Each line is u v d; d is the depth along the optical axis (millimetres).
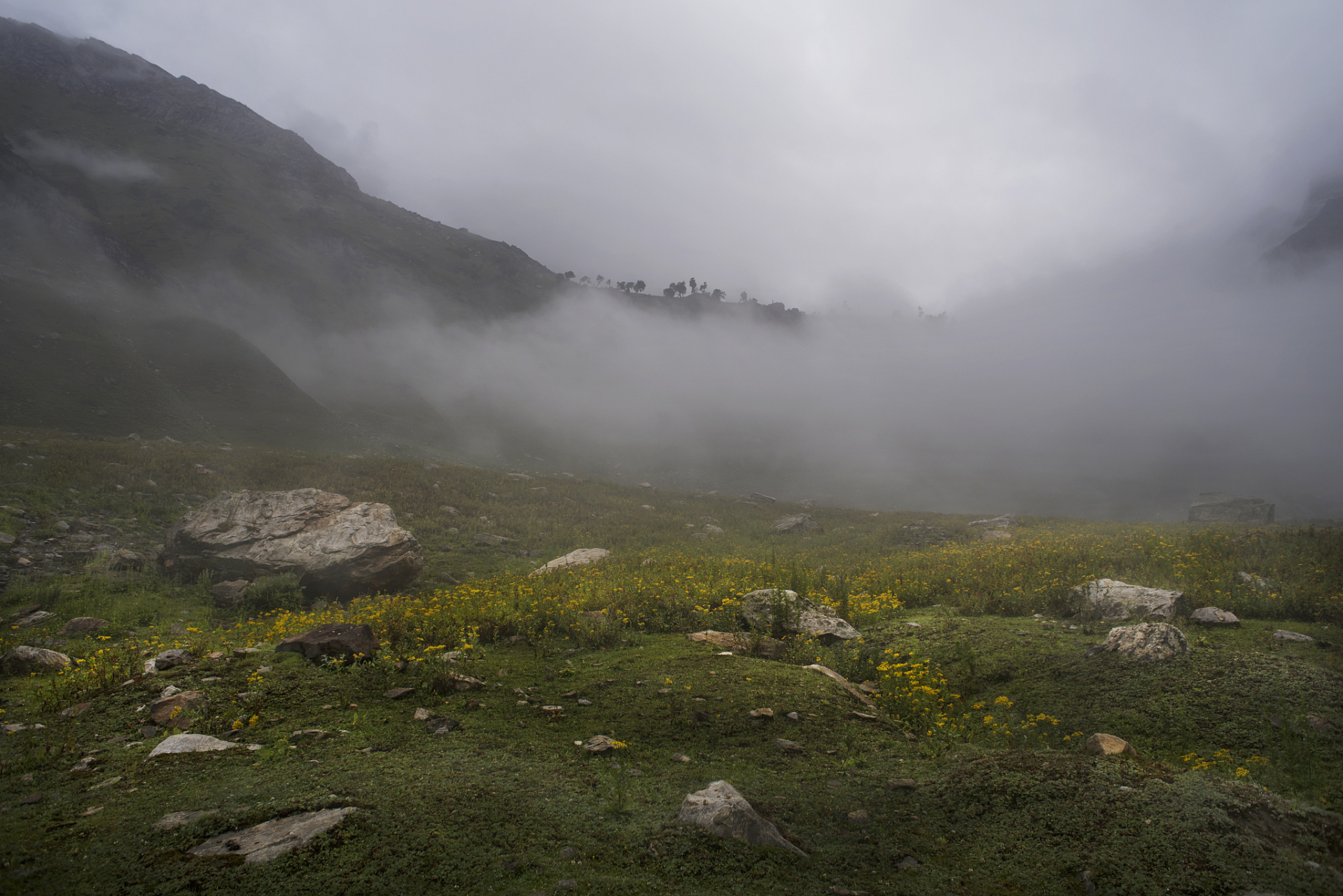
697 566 13852
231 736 5078
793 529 28719
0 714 5375
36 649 6977
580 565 15789
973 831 3941
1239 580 9797
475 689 6414
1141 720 5934
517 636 8828
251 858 3324
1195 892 3119
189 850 3406
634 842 3682
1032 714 6359
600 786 4406
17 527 14461
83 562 13883
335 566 14312
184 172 127062
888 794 4457
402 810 3885
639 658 7668
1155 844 3529
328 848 3434
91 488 18328
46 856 3309
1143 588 9328
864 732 5715
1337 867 3332
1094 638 8062
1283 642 7332
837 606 10672
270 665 6602
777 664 7461
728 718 5789
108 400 41125
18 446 20938
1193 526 20812
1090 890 3260
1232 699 6000
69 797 3996
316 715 5500
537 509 27031
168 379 50250
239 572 14227
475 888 3178
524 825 3809
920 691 6586
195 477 21469
